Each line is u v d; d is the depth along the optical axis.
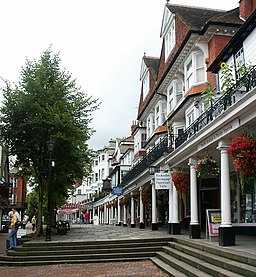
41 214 20.83
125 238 16.17
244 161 9.07
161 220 29.12
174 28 24.31
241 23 19.06
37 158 20.78
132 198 32.09
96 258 14.01
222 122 11.23
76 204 82.38
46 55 20.78
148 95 32.84
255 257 8.38
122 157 51.75
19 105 19.34
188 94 20.48
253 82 10.17
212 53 19.25
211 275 8.80
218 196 20.80
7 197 37.34
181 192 16.95
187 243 13.10
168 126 22.78
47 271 11.96
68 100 21.12
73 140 20.05
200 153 14.66
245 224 16.02
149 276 10.41
